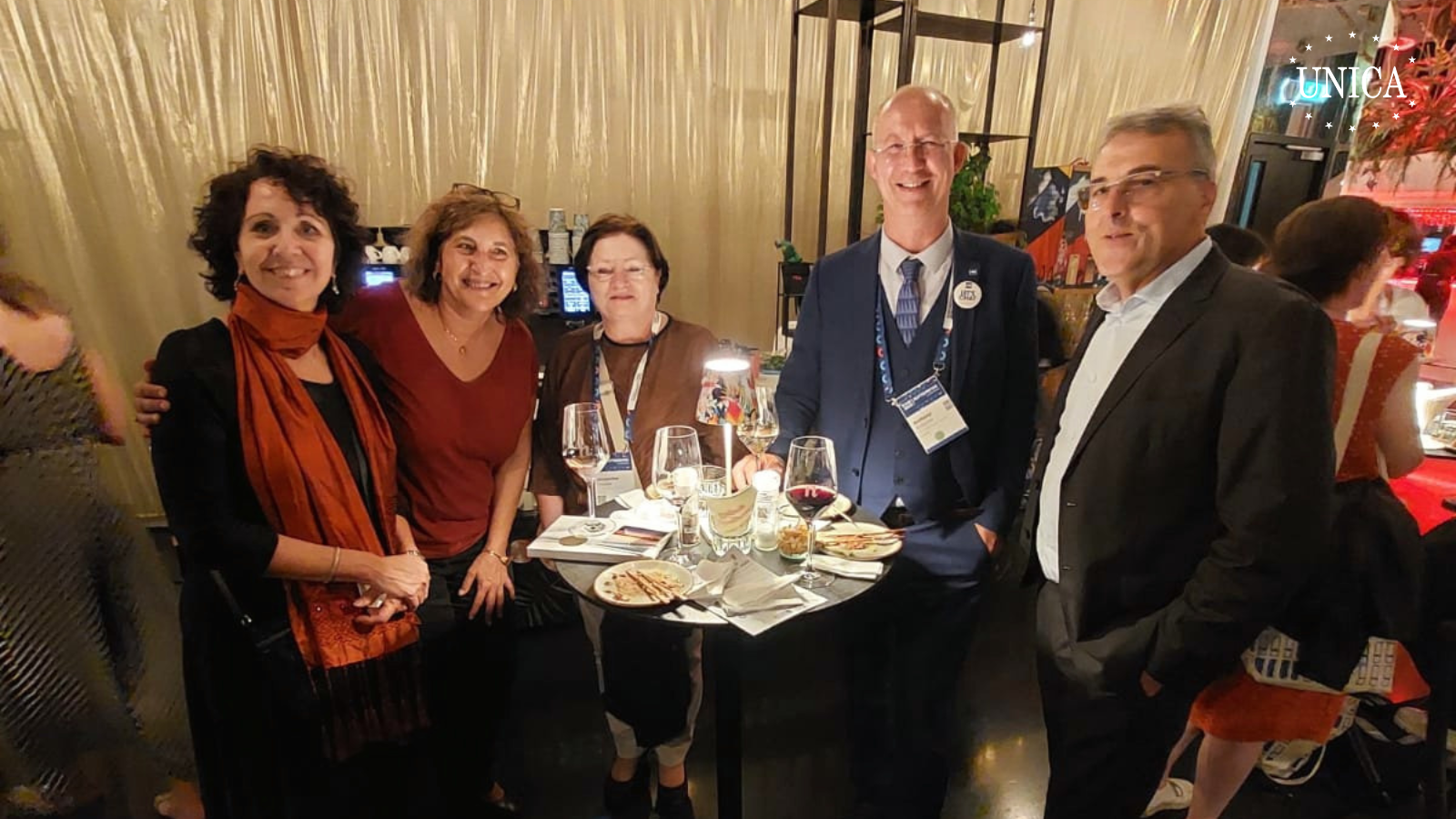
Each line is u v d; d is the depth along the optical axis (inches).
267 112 124.6
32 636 49.3
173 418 50.2
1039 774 84.0
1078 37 165.0
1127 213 49.0
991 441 71.1
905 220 68.1
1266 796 79.6
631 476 74.5
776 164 151.3
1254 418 44.0
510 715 92.7
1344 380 59.2
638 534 63.6
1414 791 79.5
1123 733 53.7
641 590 54.6
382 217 132.6
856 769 78.1
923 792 75.1
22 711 49.8
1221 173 180.2
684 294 152.7
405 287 66.6
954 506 70.8
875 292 70.3
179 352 51.8
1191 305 47.9
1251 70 175.2
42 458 48.3
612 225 72.4
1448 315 103.3
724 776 62.6
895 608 73.5
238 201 52.7
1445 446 91.7
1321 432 43.8
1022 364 70.6
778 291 156.1
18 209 117.4
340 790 61.6
